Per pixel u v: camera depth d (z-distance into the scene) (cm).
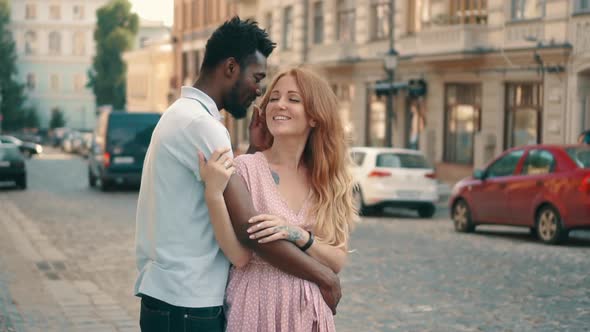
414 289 952
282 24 4231
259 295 328
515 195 1484
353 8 3553
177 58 6194
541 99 2466
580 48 2284
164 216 320
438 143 2942
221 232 316
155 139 325
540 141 2473
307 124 338
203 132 316
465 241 1462
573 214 1364
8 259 1185
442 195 2602
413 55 3047
